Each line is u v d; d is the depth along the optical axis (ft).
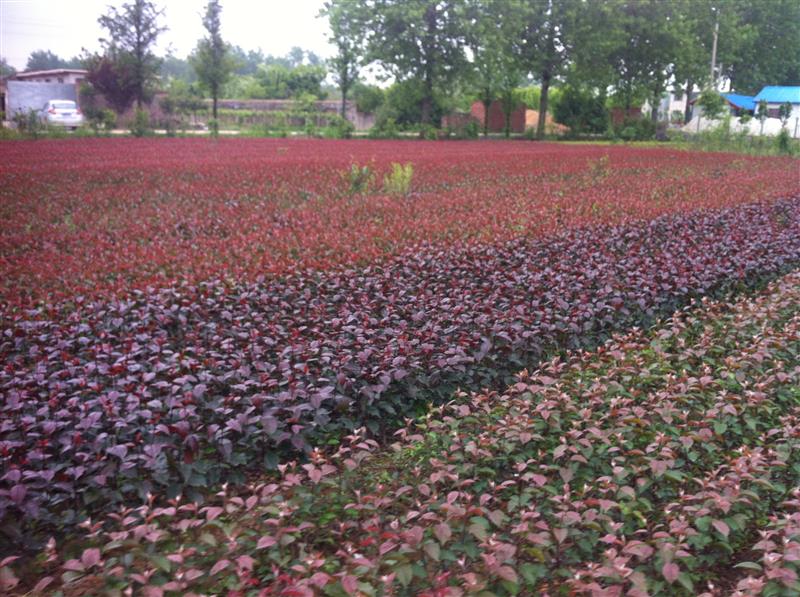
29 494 14.80
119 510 15.69
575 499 15.84
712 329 24.99
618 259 35.32
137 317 26.25
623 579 12.20
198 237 42.83
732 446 18.53
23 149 104.88
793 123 171.63
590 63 173.99
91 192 59.98
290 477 15.16
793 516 13.62
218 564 12.51
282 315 25.76
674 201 53.83
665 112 251.80
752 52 207.72
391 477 17.65
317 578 11.77
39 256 36.68
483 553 12.43
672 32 171.01
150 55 165.48
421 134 175.32
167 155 97.19
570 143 160.45
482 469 16.24
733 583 14.02
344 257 34.45
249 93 234.79
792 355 23.39
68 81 193.77
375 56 171.63
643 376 20.56
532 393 19.74
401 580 12.08
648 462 15.97
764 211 49.44
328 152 109.50
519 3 165.48
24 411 18.07
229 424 16.71
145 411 17.12
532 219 45.47
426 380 20.77
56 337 23.31
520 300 26.99
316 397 18.11
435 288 29.45
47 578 12.52
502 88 186.60
